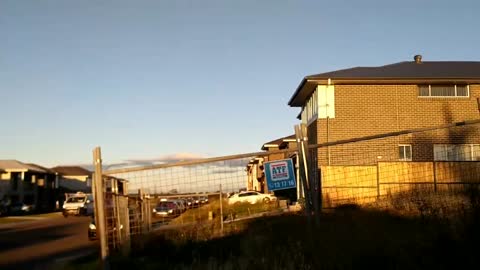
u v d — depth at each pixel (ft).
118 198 37.09
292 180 33.60
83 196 172.45
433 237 26.53
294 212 56.54
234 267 28.53
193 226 48.01
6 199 203.62
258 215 57.93
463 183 61.46
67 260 46.26
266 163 33.83
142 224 45.11
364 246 26.73
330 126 87.56
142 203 45.32
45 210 232.73
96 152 29.30
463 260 23.56
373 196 62.39
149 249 38.34
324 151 86.53
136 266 32.76
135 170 31.96
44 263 47.32
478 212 27.58
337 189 66.03
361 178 66.69
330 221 36.24
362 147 86.89
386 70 93.50
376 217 39.01
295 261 26.76
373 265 24.90
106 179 35.50
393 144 86.84
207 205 73.82
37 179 250.78
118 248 35.55
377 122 87.56
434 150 86.58
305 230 33.09
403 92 88.22
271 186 33.58
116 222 35.96
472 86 88.28
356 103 88.02
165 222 63.46
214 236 41.96
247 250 31.24
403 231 30.04
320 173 67.77
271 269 26.66
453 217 30.14
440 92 88.84
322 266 25.70
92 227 70.79
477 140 87.15
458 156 86.48
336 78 86.69
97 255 45.96
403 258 24.57
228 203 83.20
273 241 32.45
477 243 24.39
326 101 88.28
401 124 87.51
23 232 94.73
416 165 65.92
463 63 100.94
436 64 99.96
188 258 34.19
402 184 64.80
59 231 94.12
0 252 59.77
